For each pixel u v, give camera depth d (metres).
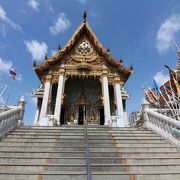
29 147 9.03
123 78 23.89
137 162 7.95
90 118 24.48
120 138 10.70
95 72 23.17
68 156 8.34
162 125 11.59
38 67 22.73
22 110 14.34
